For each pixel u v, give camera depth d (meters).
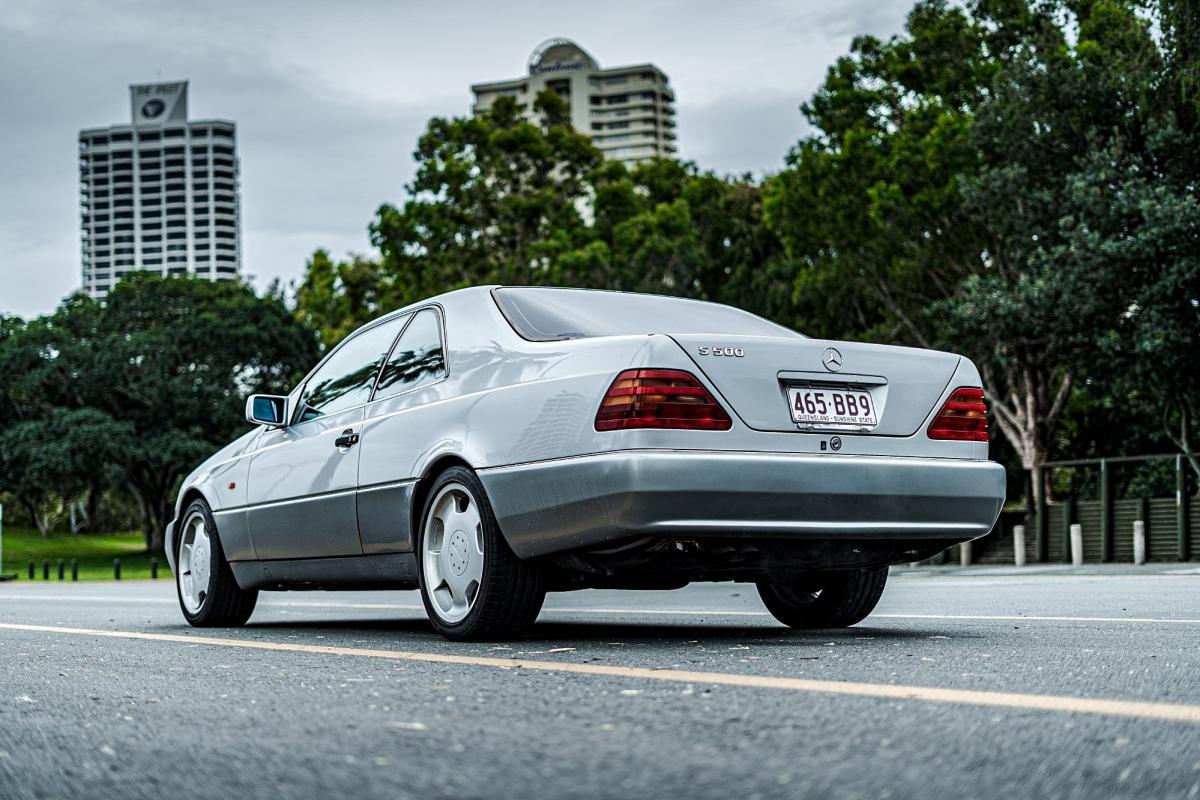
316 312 50.81
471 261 39.72
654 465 4.49
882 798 2.10
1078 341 22.56
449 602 5.28
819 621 5.88
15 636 6.28
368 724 2.97
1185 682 3.54
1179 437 28.69
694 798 2.11
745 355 4.76
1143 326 21.52
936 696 3.24
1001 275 25.95
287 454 6.38
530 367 5.03
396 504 5.50
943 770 2.32
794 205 29.72
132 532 100.94
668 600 9.97
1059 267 22.75
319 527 6.04
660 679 3.70
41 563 50.78
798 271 33.62
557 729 2.83
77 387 46.44
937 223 27.78
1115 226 22.34
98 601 11.62
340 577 6.08
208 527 6.94
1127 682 3.54
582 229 38.62
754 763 2.39
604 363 4.72
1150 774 2.28
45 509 79.19
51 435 44.47
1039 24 27.88
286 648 5.20
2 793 2.31
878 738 2.65
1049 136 24.02
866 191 27.91
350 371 6.27
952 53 28.70
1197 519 21.17
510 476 4.89
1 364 45.22
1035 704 3.11
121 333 47.94
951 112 27.69
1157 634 5.10
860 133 28.11
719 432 4.64
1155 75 22.95
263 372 48.25
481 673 4.00
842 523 4.80
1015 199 24.28
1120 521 22.61
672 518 4.51
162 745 2.77
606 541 4.62
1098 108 23.70
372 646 5.21
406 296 39.62
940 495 5.00
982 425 5.28
